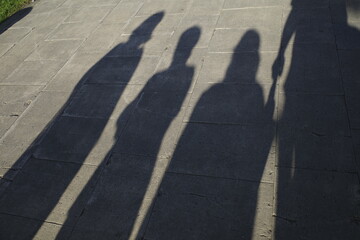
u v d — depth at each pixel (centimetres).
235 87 412
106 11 669
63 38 612
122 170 345
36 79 520
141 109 414
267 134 346
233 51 472
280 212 279
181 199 305
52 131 415
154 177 331
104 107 433
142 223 294
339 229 259
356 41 435
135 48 531
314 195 285
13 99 488
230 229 275
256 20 525
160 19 591
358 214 265
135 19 612
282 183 300
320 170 303
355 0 509
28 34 659
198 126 373
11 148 405
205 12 579
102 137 390
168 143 362
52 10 733
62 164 368
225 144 346
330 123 342
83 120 421
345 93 370
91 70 507
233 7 573
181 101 411
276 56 444
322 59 420
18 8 782
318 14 501
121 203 314
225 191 304
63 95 472
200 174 323
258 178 308
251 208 287
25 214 324
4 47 633
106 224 300
